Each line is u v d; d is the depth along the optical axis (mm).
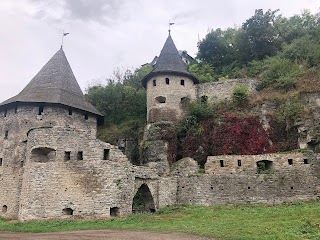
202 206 25531
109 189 24062
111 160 24750
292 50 40062
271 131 31031
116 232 16312
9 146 28938
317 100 30891
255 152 30062
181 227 17078
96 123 33312
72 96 32688
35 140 24188
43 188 23203
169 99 36562
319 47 37531
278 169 26125
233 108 34219
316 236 13078
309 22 48281
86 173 23953
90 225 19906
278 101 32688
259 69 40781
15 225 20750
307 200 24766
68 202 23172
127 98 44875
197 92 37969
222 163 27094
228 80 37219
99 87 48188
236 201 25734
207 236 14172
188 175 27516
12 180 27344
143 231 16438
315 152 27203
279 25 47469
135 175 25734
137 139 38344
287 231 14234
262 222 17062
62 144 24250
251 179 26172
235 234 14133
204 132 32375
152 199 26844
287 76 35094
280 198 25297
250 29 46438
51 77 33062
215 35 50906
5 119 30203
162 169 31359
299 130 29312
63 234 16109
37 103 29828
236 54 48312
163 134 33344
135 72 53812
